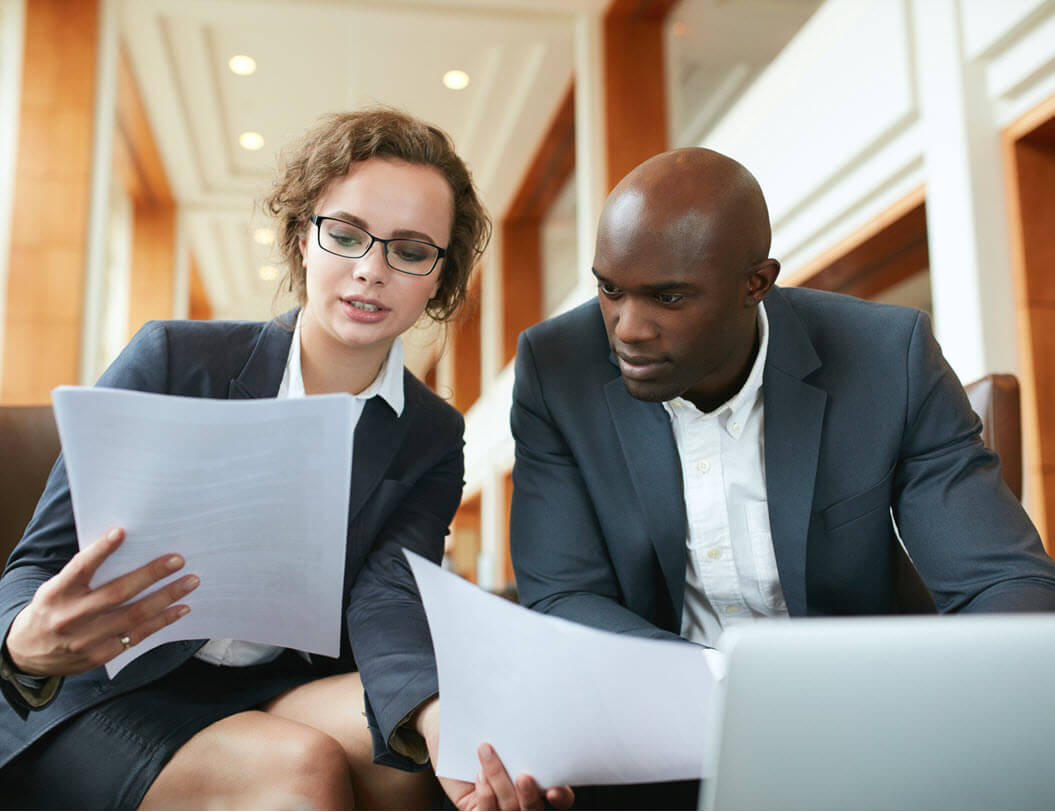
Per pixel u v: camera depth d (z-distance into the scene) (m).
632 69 8.61
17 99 7.80
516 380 1.69
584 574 1.55
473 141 11.04
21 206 7.63
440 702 1.02
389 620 1.40
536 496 1.61
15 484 1.73
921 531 1.44
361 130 1.46
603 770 0.97
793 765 0.65
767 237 1.29
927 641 0.65
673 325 1.24
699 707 0.88
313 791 1.21
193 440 1.02
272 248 1.63
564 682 0.91
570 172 11.38
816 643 0.64
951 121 4.43
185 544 1.10
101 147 8.00
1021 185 4.26
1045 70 4.06
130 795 1.23
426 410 1.68
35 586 1.23
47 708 1.35
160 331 1.49
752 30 7.24
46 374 7.43
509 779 0.99
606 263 1.23
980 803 0.67
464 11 8.71
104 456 0.99
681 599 1.52
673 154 1.28
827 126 5.48
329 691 1.50
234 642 1.54
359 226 1.42
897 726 0.65
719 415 1.51
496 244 12.62
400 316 1.45
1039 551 1.33
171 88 9.66
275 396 1.51
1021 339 4.18
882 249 5.47
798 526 1.45
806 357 1.50
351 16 8.60
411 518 1.63
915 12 4.73
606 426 1.58
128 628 1.08
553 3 8.60
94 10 8.03
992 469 1.45
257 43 9.18
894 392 1.48
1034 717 0.66
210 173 11.62
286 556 1.19
